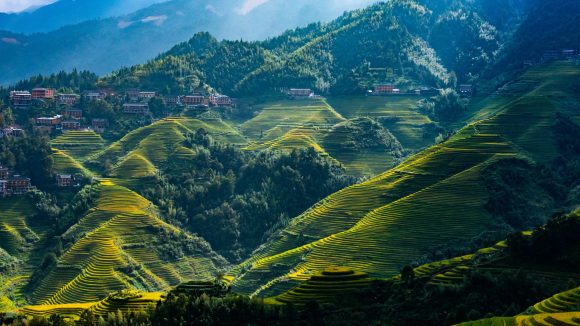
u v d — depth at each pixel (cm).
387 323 17850
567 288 17750
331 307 19025
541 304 15800
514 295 17712
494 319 14775
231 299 19550
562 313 14362
